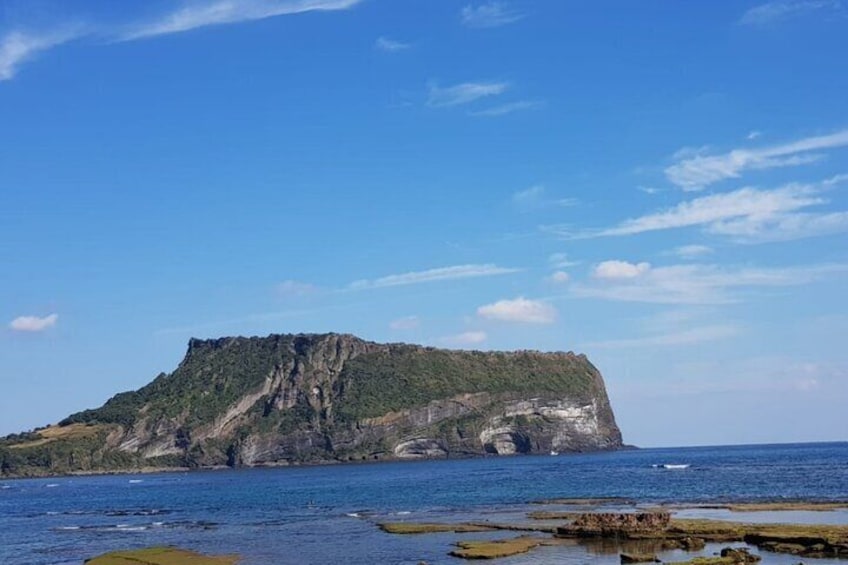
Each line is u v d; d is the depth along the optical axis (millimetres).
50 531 117500
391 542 87750
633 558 68312
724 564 64562
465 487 189875
